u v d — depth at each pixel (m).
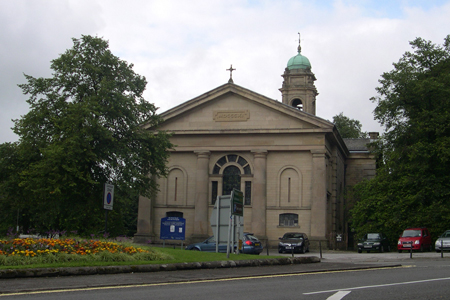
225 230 26.12
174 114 54.53
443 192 43.84
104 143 36.09
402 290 13.54
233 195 23.53
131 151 37.47
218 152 54.25
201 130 53.69
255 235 51.41
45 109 35.88
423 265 23.92
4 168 42.88
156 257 19.89
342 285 14.66
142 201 54.56
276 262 22.03
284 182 52.44
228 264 20.09
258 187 52.16
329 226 55.12
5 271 14.70
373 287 14.13
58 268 15.69
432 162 45.44
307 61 71.25
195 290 13.19
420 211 45.56
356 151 67.06
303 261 23.44
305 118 51.81
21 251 17.48
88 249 19.38
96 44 37.69
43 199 36.75
